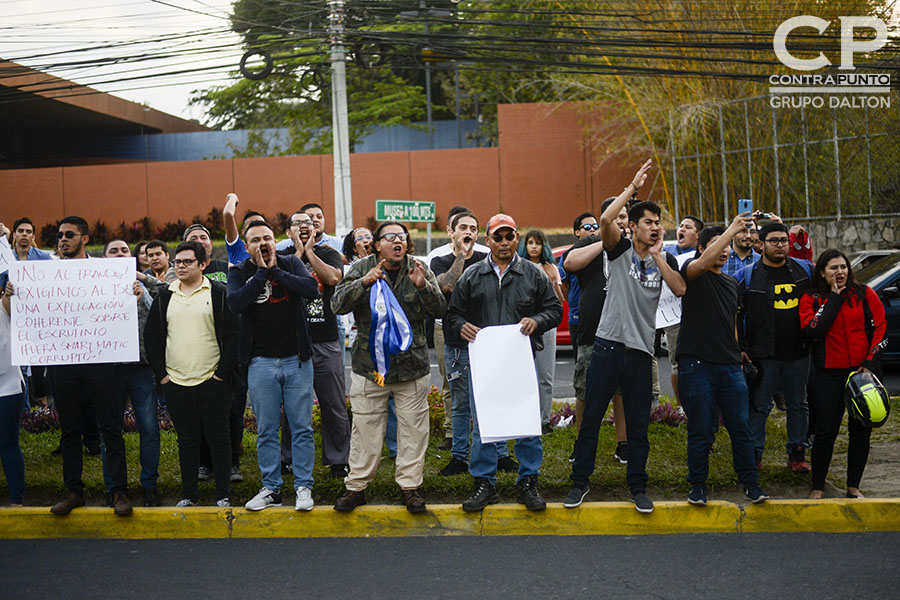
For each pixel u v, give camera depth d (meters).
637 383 6.22
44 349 6.44
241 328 6.38
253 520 6.28
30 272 6.50
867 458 6.80
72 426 6.50
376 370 6.08
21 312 6.48
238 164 28.55
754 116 20.94
